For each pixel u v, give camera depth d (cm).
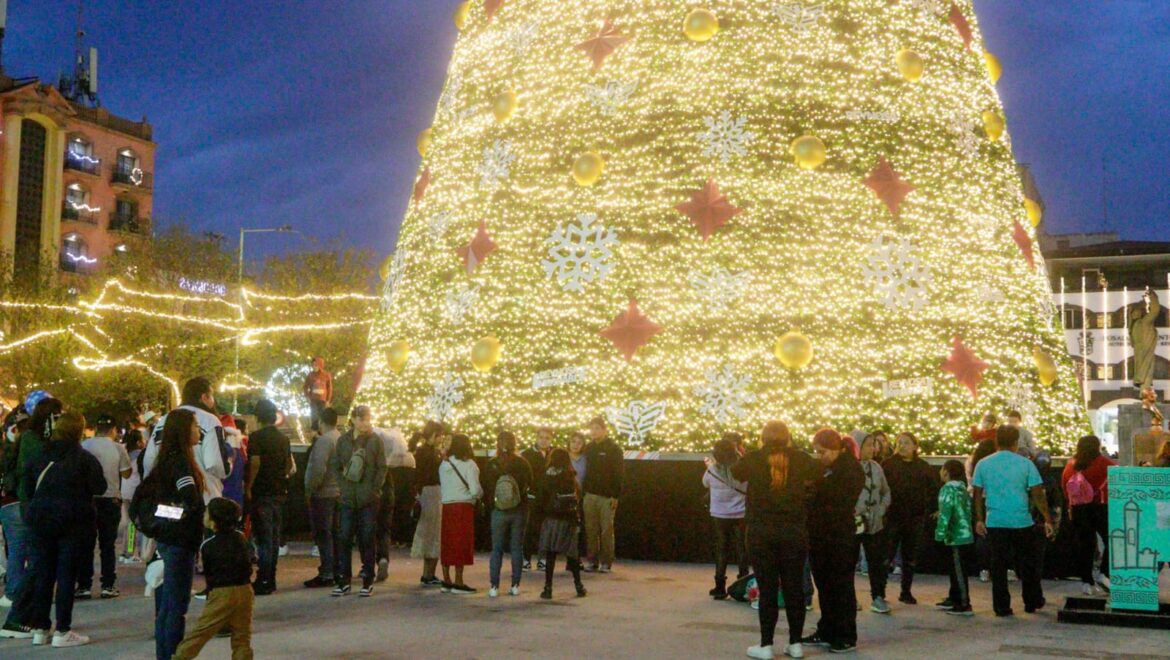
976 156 1942
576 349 1822
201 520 850
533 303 1870
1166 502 1117
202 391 959
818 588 992
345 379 4212
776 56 1880
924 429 1739
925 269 1819
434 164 2095
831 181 1822
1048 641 1017
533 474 1585
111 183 6719
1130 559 1127
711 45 1897
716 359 1753
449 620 1104
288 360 4256
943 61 1972
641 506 1666
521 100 1989
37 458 997
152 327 4294
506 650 941
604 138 1898
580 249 1858
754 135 1836
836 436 1003
